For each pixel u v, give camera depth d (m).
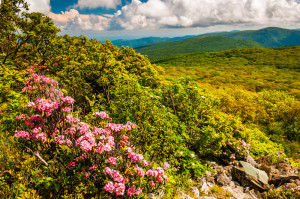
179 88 7.32
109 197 3.01
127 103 5.97
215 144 6.29
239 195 4.86
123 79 7.12
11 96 4.38
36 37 9.04
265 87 42.00
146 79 9.04
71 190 3.07
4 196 2.76
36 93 3.65
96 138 3.23
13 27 8.45
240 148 6.70
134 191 3.00
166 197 3.86
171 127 5.70
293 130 15.95
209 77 57.12
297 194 4.86
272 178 5.94
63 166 3.36
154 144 5.12
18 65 8.02
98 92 8.03
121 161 3.41
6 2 9.07
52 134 3.35
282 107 19.62
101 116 3.78
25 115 3.34
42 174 3.09
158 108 6.29
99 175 3.17
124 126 3.82
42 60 8.41
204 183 5.02
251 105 17.58
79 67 7.82
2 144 3.50
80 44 9.80
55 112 3.35
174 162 5.10
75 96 6.84
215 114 7.47
